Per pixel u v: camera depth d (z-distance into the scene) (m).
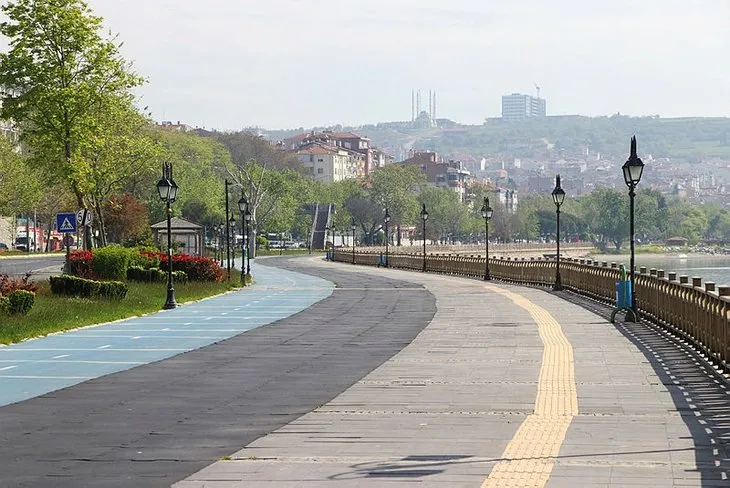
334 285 83.38
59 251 165.12
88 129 72.69
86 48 72.19
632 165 42.78
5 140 137.00
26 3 70.81
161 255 75.88
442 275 106.94
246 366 28.80
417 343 34.81
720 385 23.70
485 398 21.89
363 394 22.75
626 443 16.50
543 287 76.19
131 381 25.72
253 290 75.88
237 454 16.12
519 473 14.29
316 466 15.10
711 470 14.40
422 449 16.25
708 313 28.73
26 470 15.12
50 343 36.22
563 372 26.31
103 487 13.96
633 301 42.44
